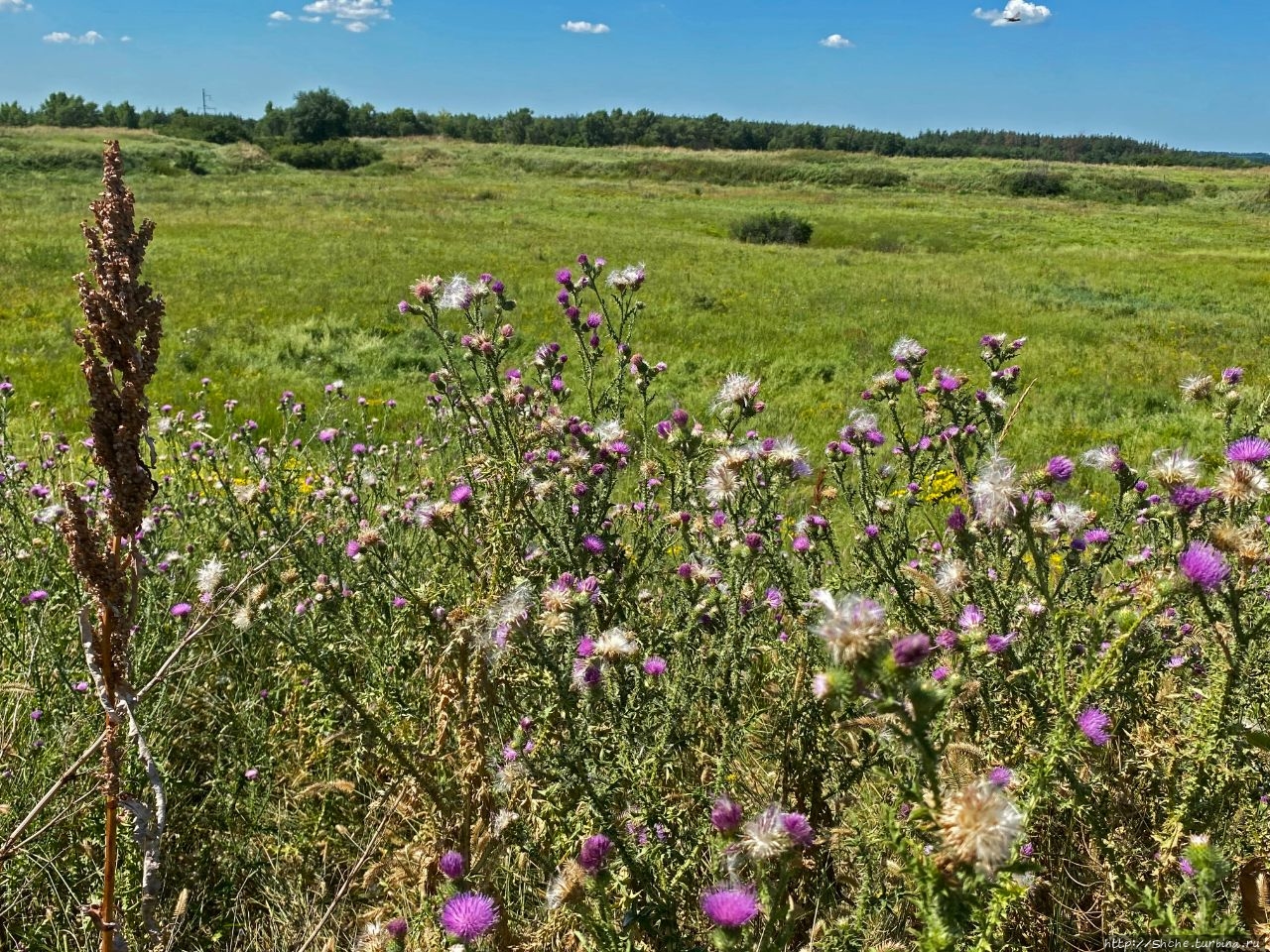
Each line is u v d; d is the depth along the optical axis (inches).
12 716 111.7
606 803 75.2
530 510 113.8
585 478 116.0
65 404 353.7
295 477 168.7
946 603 90.6
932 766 52.7
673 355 561.3
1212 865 59.4
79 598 124.6
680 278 981.8
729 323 701.3
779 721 88.7
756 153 5324.8
